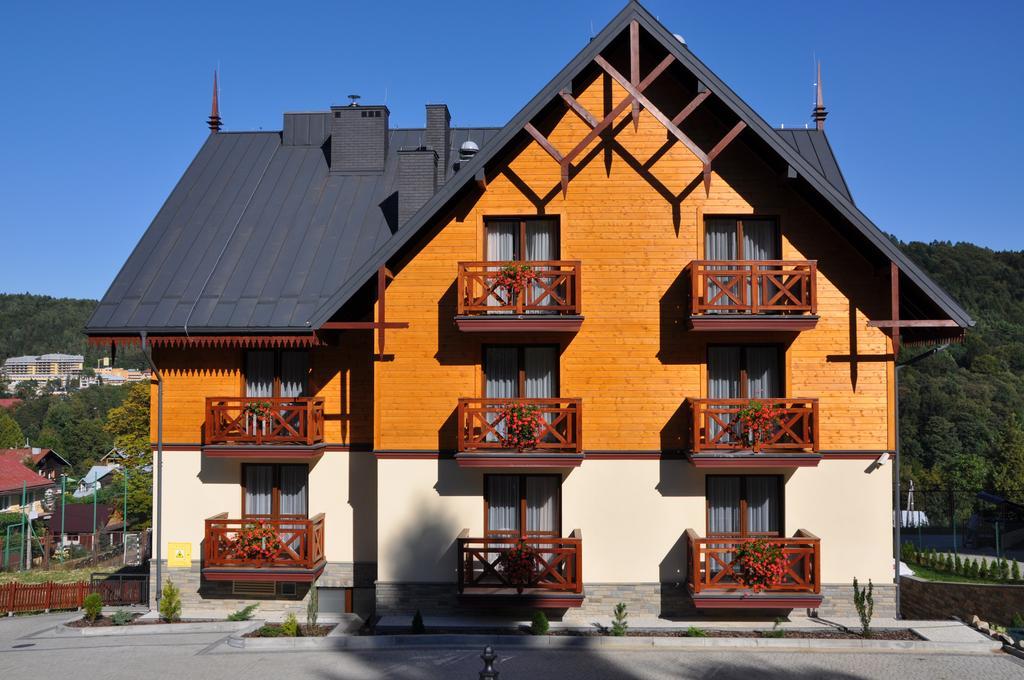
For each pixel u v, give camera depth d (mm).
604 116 15680
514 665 13016
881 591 15125
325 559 16750
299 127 20828
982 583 18812
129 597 20031
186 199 19031
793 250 15430
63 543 39812
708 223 15812
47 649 14719
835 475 15250
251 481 17062
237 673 12867
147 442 51594
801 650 13750
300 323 15984
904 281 15055
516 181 15750
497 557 15070
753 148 15477
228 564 16188
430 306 15781
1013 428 51062
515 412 14906
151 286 16938
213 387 17016
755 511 15516
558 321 14938
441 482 15633
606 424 15477
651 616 15305
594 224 15656
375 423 15734
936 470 55688
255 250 17578
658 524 15375
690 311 15156
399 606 15602
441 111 20219
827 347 15344
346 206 18656
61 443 96750
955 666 12844
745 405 14859
